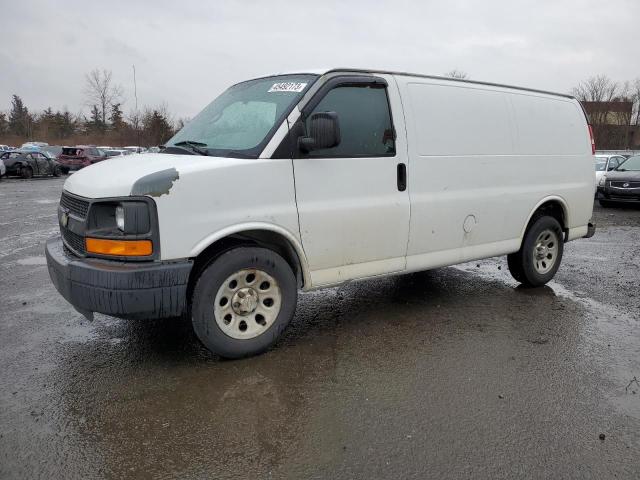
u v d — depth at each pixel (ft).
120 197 11.13
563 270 23.35
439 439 9.73
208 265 12.07
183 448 9.36
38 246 27.17
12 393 11.22
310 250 13.35
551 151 19.11
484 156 16.76
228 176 11.86
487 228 17.24
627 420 10.50
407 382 11.96
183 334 14.52
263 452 9.27
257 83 15.11
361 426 10.12
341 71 13.91
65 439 9.58
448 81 16.16
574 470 8.91
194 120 15.67
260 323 13.14
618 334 15.23
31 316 15.96
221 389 11.46
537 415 10.63
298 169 12.87
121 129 184.24
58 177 94.58
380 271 14.85
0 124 223.92
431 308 17.34
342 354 13.46
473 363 13.05
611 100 177.68
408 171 14.85
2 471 8.69
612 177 50.90
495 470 8.87
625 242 31.40
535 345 14.29
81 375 12.06
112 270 11.00
